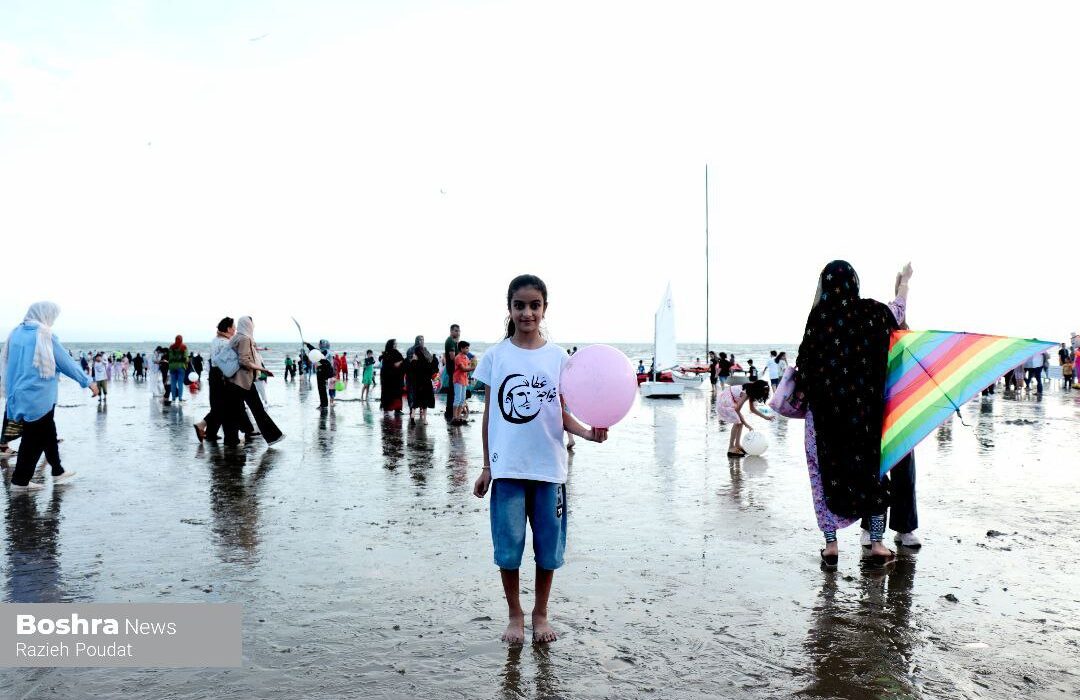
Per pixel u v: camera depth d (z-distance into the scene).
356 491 7.08
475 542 5.17
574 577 4.34
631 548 5.00
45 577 4.31
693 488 7.34
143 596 3.98
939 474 8.00
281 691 2.84
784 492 7.11
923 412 4.73
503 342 3.60
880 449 4.66
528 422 3.41
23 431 7.25
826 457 4.64
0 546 5.02
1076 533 5.37
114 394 24.66
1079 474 8.02
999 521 5.76
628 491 7.17
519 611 3.41
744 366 51.69
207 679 2.95
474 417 15.51
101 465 8.70
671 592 4.05
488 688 2.86
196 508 6.30
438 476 7.97
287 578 4.30
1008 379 27.00
